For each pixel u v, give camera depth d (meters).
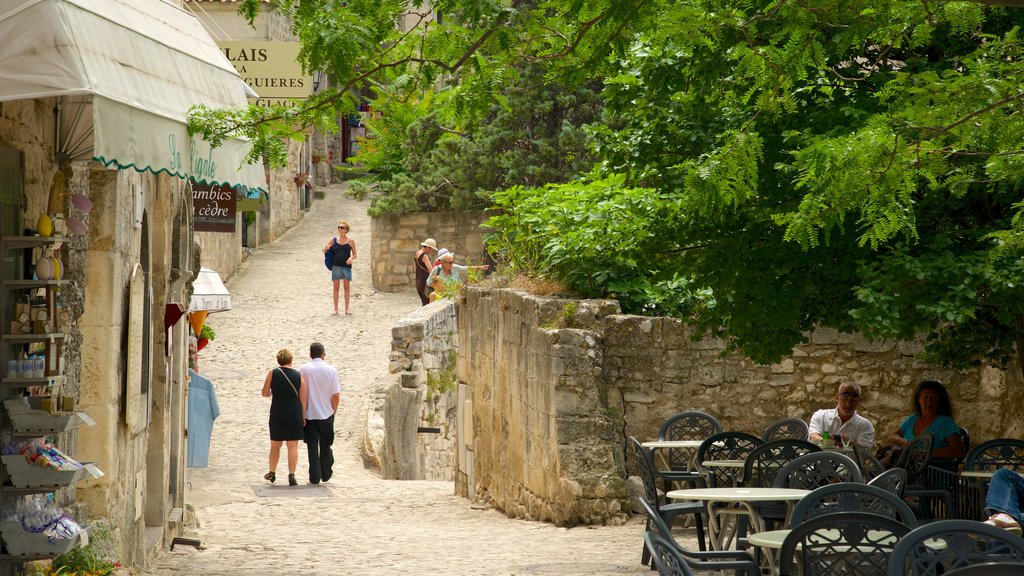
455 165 33.44
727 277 10.38
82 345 8.84
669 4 6.89
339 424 23.64
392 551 12.04
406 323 22.62
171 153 7.15
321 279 37.16
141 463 10.58
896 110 7.91
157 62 7.08
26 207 6.98
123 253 9.30
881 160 6.88
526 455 14.97
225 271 35.69
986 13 9.25
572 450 13.45
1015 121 6.95
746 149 6.93
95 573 7.94
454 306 25.55
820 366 14.06
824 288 10.35
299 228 46.31
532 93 31.38
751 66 6.76
